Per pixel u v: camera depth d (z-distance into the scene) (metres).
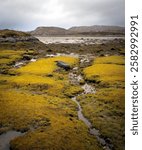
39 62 77.56
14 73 62.50
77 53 111.56
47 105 37.12
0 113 33.06
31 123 30.27
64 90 47.94
